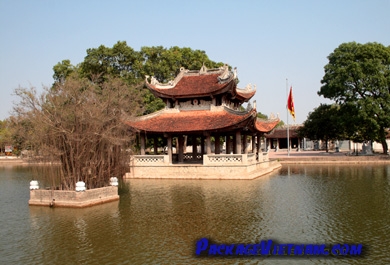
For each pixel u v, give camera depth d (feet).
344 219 64.80
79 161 85.10
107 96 103.55
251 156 137.49
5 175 172.45
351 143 316.81
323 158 200.34
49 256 48.29
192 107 146.72
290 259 46.26
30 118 82.43
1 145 299.38
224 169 125.49
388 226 59.88
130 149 110.93
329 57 215.72
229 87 136.77
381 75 188.96
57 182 87.45
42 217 70.08
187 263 44.98
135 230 59.31
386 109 191.21
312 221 63.67
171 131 133.39
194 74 155.84
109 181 90.27
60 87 85.81
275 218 65.98
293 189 99.66
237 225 61.41
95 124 85.87
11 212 75.66
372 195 88.22
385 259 45.68
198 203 80.64
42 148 81.97
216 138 146.92
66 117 83.61
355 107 194.90
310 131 250.98
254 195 90.02
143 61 206.69
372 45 198.80
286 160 205.26
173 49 218.59
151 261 45.73
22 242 54.34
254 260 46.11
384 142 208.95
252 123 129.70
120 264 44.88
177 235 56.24
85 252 49.42
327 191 95.50
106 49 193.57
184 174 129.90
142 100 161.17
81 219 67.51
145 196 91.61
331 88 206.08
